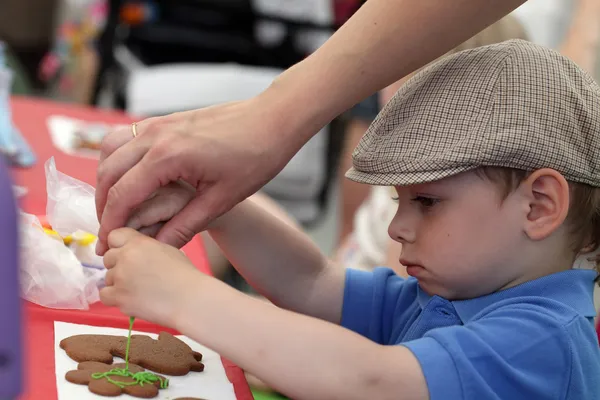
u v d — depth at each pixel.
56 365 0.79
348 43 0.85
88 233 1.03
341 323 1.09
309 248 1.09
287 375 0.75
